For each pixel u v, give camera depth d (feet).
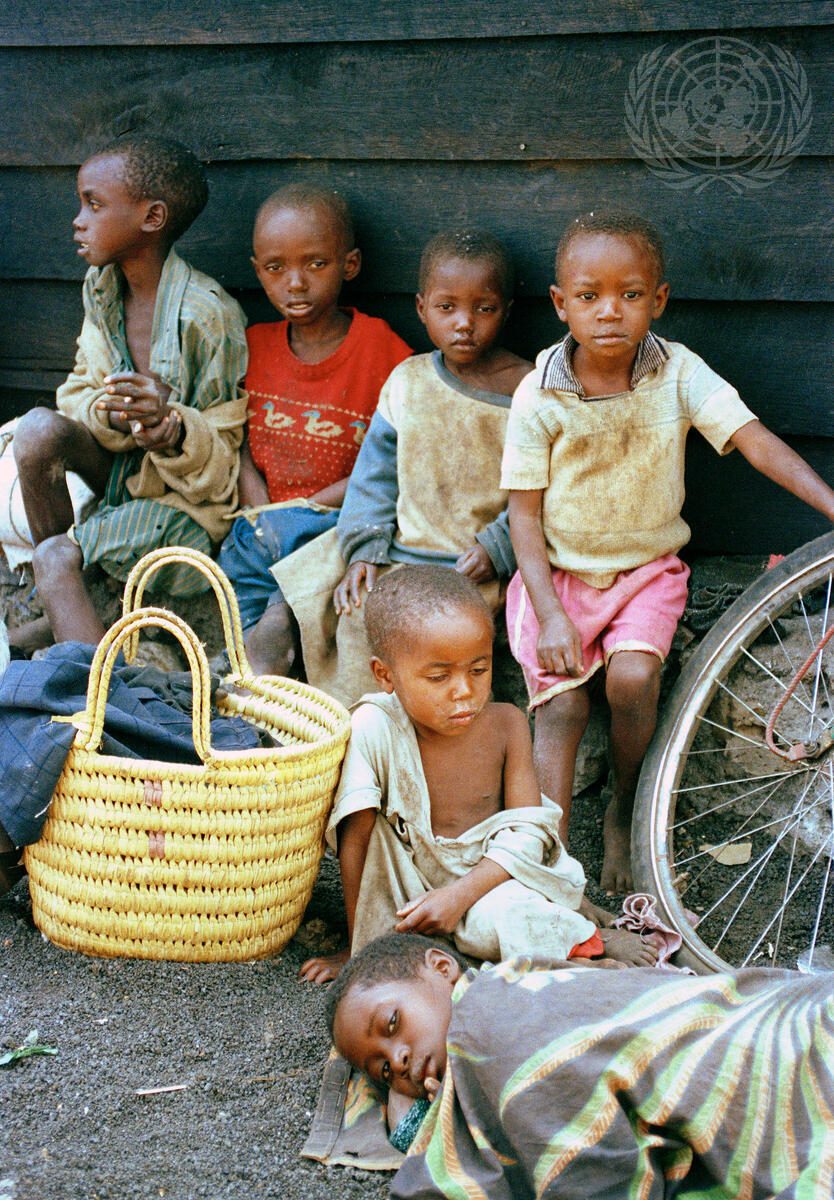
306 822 8.36
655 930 8.85
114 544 11.68
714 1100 5.96
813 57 10.23
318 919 9.25
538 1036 6.24
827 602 9.59
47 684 8.43
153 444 11.32
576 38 10.94
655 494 9.95
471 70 11.39
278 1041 7.63
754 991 6.70
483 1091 6.32
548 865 8.50
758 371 11.07
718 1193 5.98
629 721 9.64
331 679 11.41
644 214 11.10
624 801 9.98
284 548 11.66
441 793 8.55
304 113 12.15
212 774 7.89
